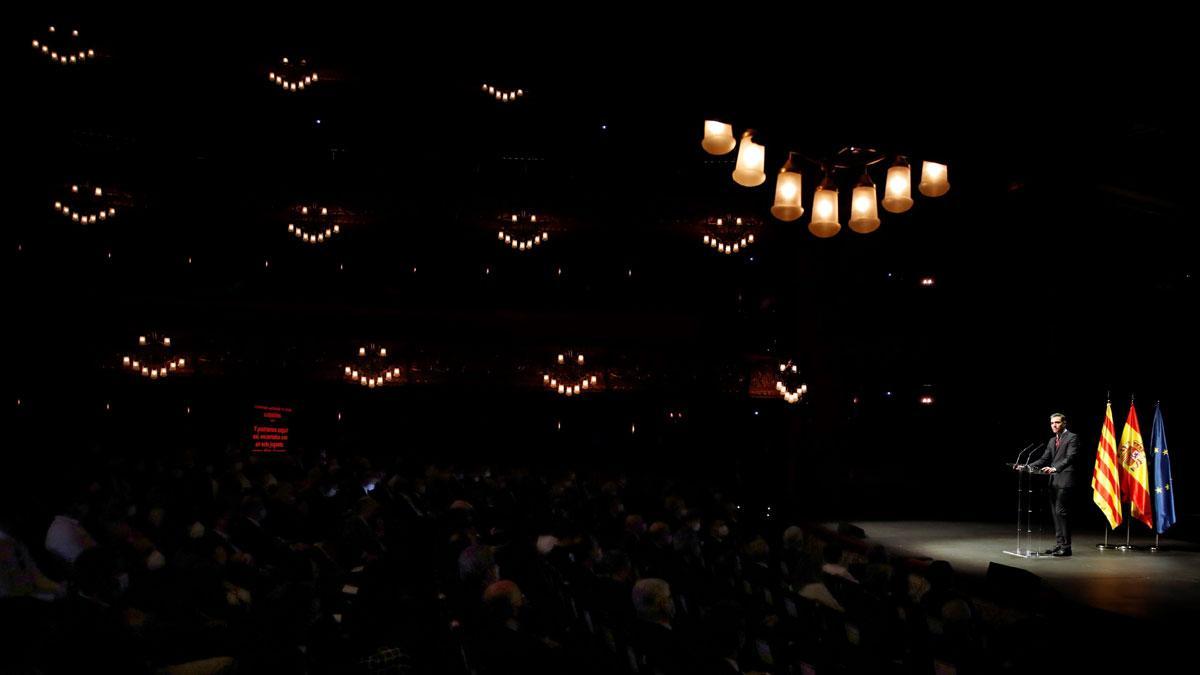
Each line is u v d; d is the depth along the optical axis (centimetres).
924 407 1802
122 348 2092
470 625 473
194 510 995
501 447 2275
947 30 464
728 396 2169
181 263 2162
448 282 2267
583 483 1641
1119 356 1588
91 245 2094
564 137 2142
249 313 2180
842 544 875
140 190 2062
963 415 1792
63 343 2041
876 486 1753
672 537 776
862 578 610
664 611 498
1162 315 1516
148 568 601
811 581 663
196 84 2061
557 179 2144
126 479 1439
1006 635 507
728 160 2084
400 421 2262
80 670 410
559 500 1211
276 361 2186
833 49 449
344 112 2155
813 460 1538
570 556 662
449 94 2156
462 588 561
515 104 2152
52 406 2014
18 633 405
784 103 456
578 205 2141
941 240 1677
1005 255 1661
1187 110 520
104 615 440
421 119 2158
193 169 2083
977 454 1784
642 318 2223
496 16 418
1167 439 1523
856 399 1775
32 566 637
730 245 2083
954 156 501
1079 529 1412
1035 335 1708
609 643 510
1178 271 1461
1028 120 498
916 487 1773
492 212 2155
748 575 673
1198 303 1459
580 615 573
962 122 486
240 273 2202
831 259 1595
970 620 501
